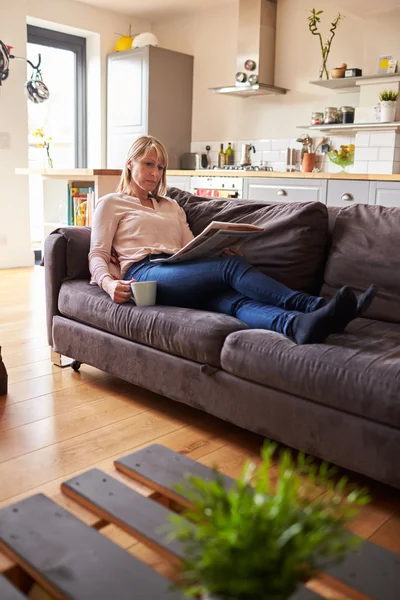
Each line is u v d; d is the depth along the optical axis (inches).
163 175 110.7
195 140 259.1
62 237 107.2
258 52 220.7
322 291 94.5
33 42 237.3
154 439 83.3
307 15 218.2
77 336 102.7
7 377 99.0
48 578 36.1
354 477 74.7
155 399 98.2
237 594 26.4
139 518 42.4
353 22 206.8
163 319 86.6
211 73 249.9
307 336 73.3
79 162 263.6
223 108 248.1
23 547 39.1
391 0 186.5
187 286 92.0
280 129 232.1
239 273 88.1
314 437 70.6
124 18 256.4
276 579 26.0
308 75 221.1
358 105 209.5
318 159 220.2
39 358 116.6
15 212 228.4
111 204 105.7
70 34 248.7
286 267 95.2
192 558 29.6
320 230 97.0
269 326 80.8
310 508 28.9
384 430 64.2
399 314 85.5
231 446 82.0
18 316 148.9
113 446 80.6
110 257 104.3
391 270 87.4
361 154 198.7
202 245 91.9
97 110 256.8
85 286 103.2
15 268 226.4
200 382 83.0
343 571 36.9
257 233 94.3
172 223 107.5
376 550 39.1
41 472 72.9
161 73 242.1
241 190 202.4
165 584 35.7
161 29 265.0
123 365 94.5
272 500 28.4
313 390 69.2
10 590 35.6
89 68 255.6
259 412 76.2
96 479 47.9
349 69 198.7
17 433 83.4
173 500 47.8
